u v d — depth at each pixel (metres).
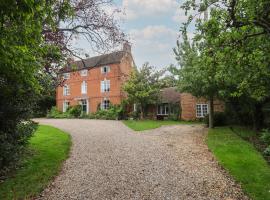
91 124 22.50
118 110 29.83
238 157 8.87
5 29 4.60
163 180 6.93
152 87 27.55
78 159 9.12
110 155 9.79
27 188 6.14
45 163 8.19
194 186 6.45
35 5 4.18
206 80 14.23
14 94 7.35
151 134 15.82
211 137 13.72
